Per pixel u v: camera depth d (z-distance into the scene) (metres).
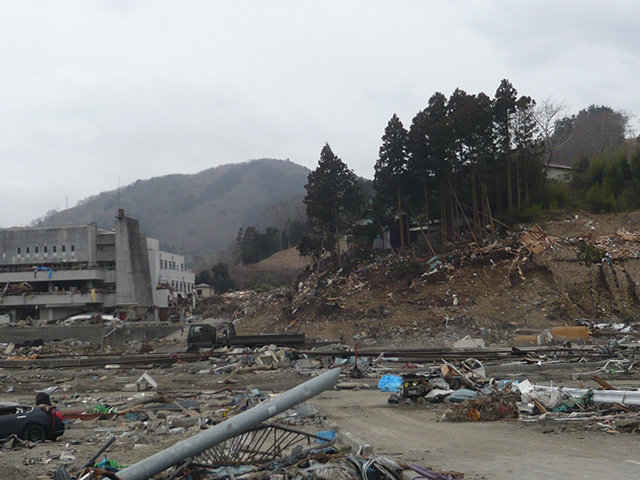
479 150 73.06
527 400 18.23
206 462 9.84
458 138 72.56
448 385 23.59
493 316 59.97
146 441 15.68
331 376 9.15
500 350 42.94
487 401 18.56
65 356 51.25
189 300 107.62
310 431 15.68
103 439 16.44
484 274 66.38
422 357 39.47
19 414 16.08
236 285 141.75
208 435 8.38
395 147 76.50
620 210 76.88
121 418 20.52
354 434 15.59
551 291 62.31
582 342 48.53
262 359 39.44
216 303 115.38
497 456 11.73
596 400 17.53
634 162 85.44
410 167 76.88
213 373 37.38
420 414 19.86
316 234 82.69
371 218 89.62
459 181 77.94
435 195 77.81
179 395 26.77
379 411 20.91
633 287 62.03
